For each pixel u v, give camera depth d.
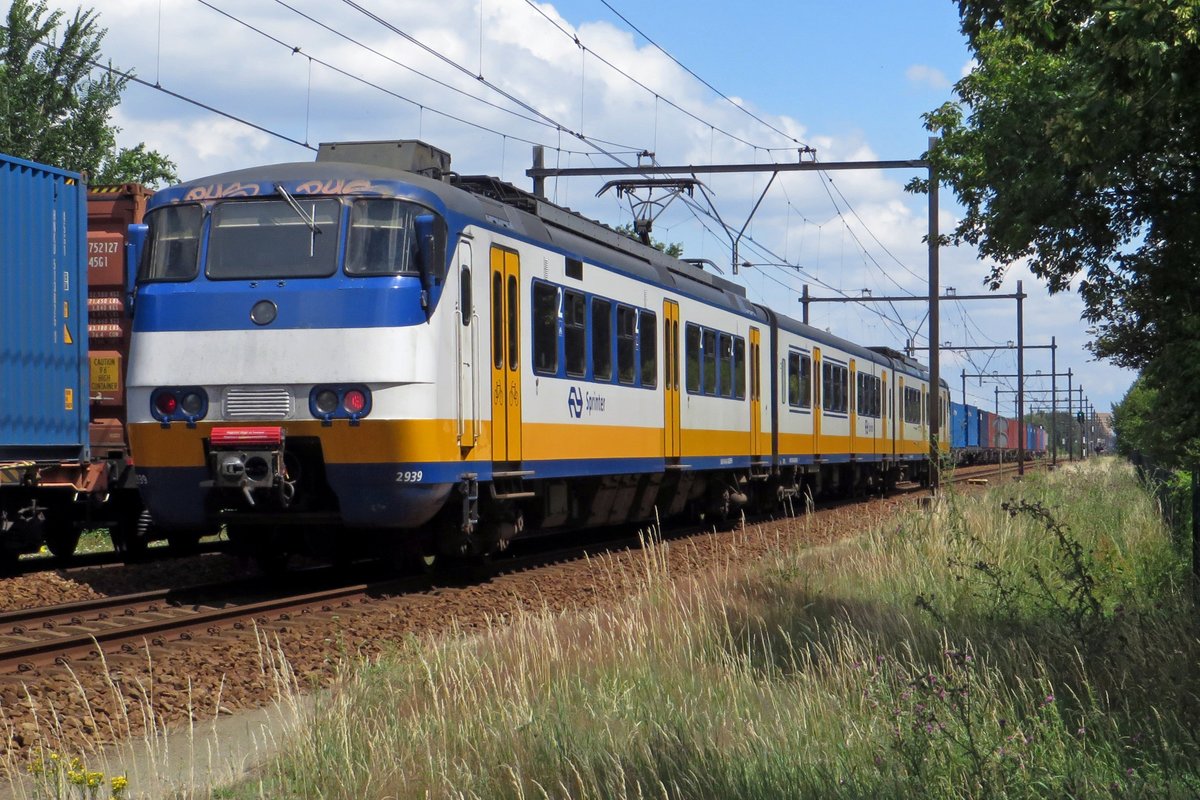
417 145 14.03
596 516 16.83
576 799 5.43
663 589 10.65
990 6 8.24
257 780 5.96
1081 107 7.99
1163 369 8.76
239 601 11.93
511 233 13.39
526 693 6.93
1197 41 6.93
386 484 11.53
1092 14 7.55
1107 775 5.45
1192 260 9.00
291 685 8.27
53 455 13.88
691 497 20.58
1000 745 5.61
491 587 12.80
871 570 11.61
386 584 12.41
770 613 9.65
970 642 7.69
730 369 21.22
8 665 8.44
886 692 6.62
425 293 11.69
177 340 11.88
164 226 12.23
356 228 11.82
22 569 15.24
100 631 9.95
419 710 6.83
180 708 7.62
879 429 33.69
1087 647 7.19
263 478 11.54
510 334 13.32
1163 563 11.72
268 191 12.06
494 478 12.97
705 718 6.48
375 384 11.46
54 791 5.60
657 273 18.27
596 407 15.68
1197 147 8.40
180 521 12.20
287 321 11.66
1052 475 29.81
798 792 5.30
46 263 13.68
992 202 9.66
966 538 11.87
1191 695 6.31
